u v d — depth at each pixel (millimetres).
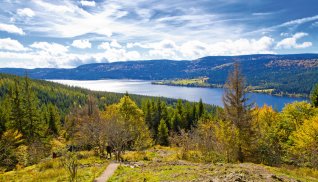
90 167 23625
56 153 32031
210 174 16188
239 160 28562
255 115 30766
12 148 40688
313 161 26750
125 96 53938
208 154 28828
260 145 29953
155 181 15727
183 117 84125
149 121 82562
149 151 41438
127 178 17719
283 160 31000
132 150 44594
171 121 82250
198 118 81938
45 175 20938
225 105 30422
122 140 33969
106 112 56969
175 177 16406
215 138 30781
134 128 46562
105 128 34656
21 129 49094
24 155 36906
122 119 47188
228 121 29781
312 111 45375
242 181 13664
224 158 28281
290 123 44750
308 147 31422
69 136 60188
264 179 14539
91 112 61969
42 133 51781
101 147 37812
